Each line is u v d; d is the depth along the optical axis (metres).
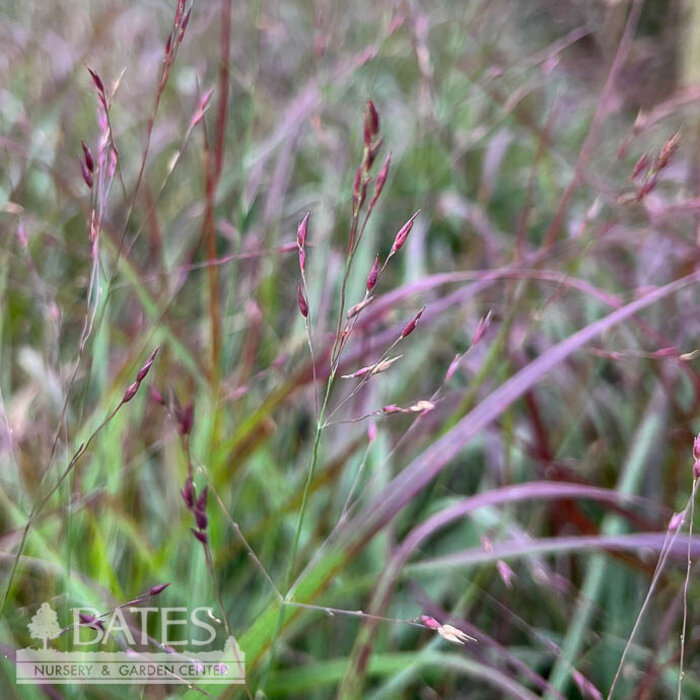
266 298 0.27
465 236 0.36
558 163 0.40
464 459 0.28
